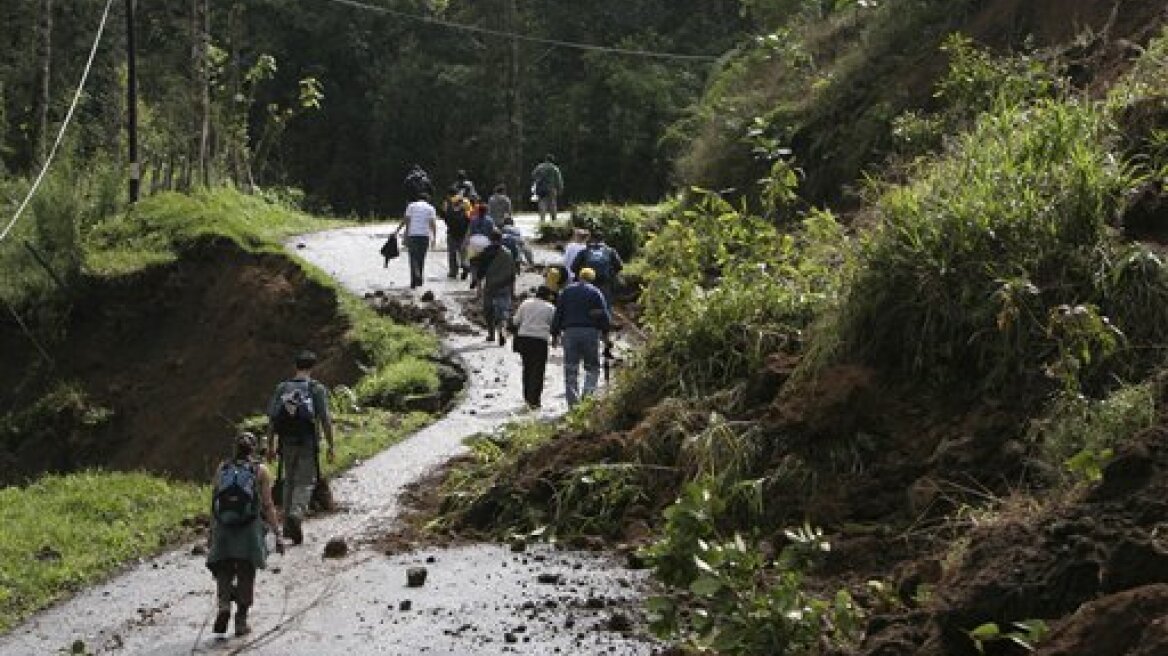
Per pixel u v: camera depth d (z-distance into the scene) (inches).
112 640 415.2
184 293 1174.3
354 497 590.6
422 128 2420.0
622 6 2411.4
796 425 484.1
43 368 1141.1
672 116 2210.9
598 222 1197.1
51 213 1173.7
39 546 515.5
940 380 474.0
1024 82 741.3
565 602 425.1
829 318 511.5
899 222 502.6
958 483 435.8
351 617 422.6
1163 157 526.6
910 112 906.7
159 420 1090.7
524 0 2421.3
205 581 477.7
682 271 629.9
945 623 316.8
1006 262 476.4
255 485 416.5
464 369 852.0
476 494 541.0
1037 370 454.9
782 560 351.9
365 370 911.7
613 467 512.1
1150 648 271.3
